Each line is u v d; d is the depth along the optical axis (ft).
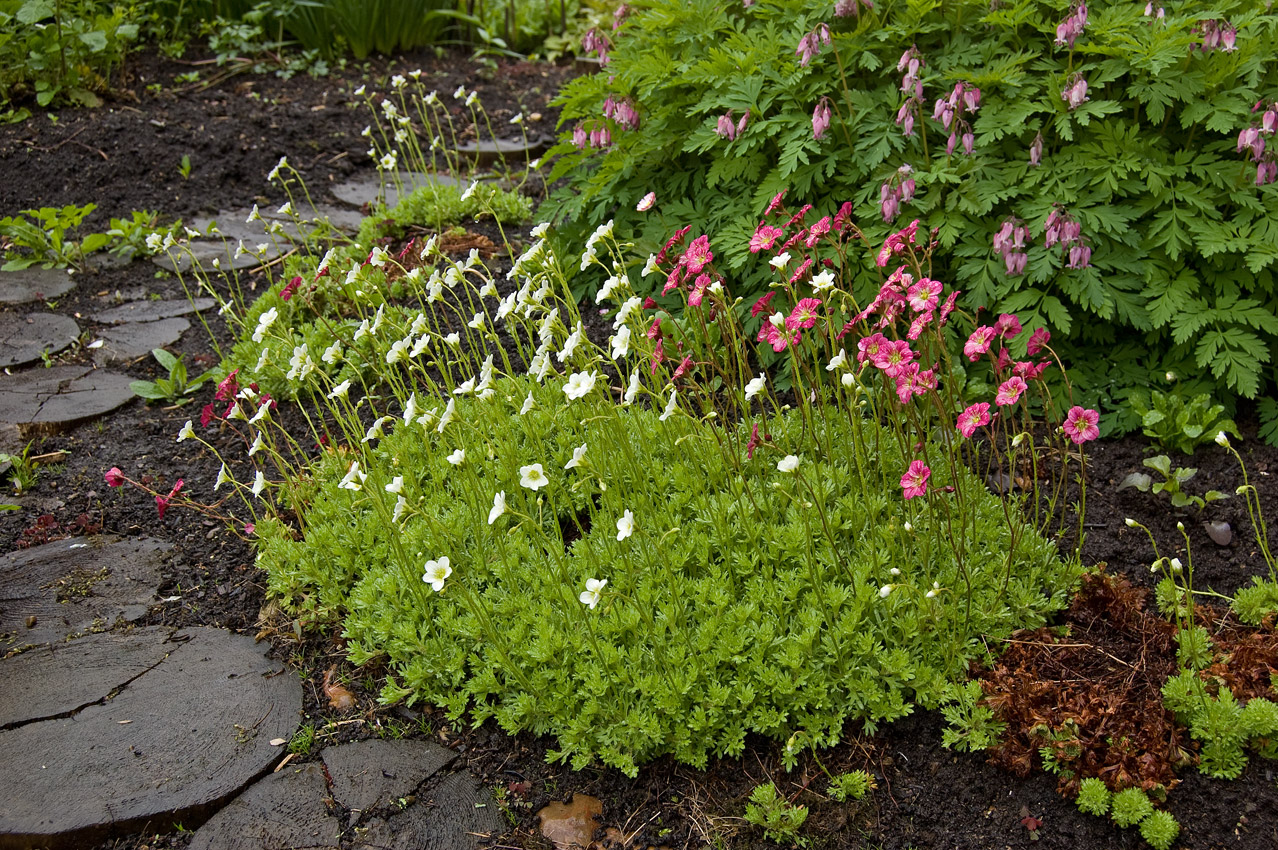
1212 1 13.23
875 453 11.09
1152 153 12.42
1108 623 9.73
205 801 8.76
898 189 12.01
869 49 13.48
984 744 8.73
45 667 10.29
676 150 15.07
